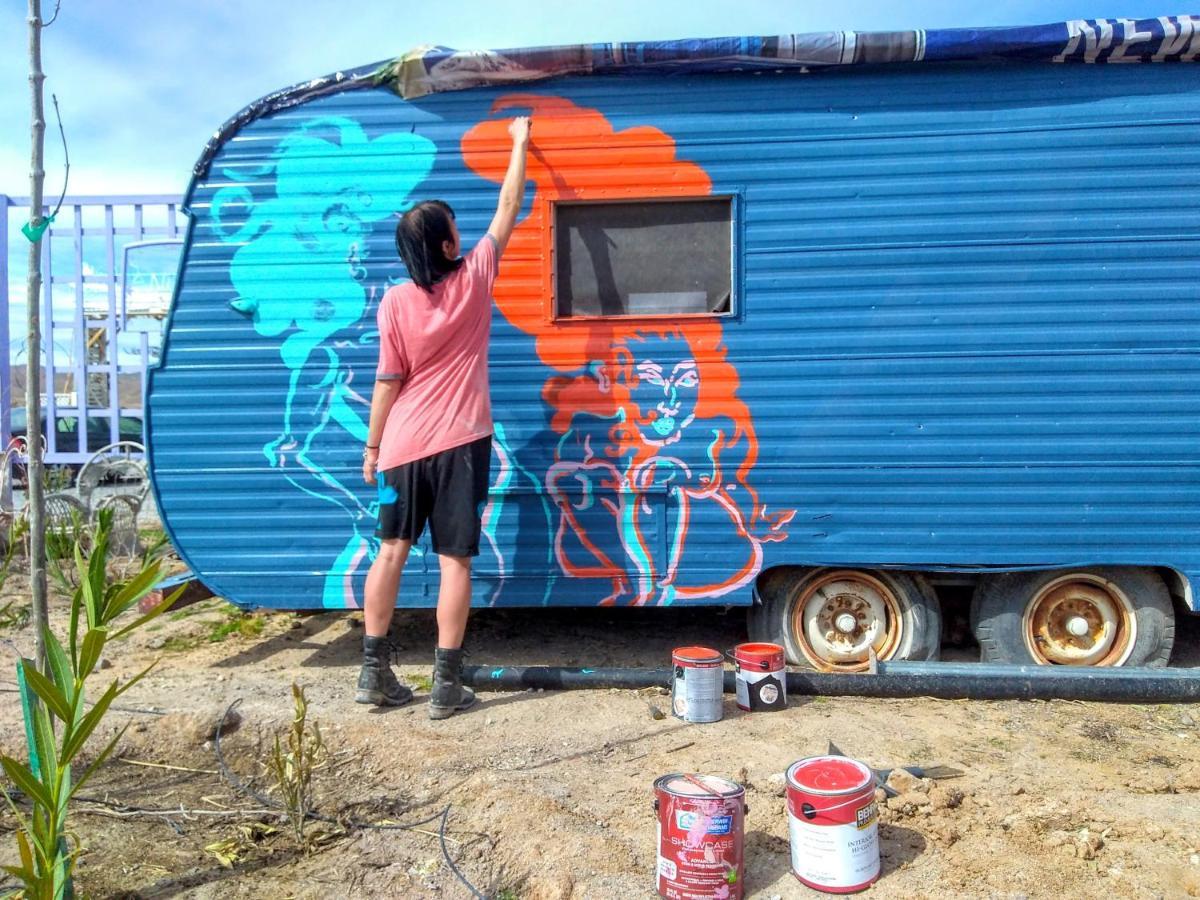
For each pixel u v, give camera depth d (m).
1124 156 4.47
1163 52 4.38
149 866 3.08
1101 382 4.51
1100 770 3.55
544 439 4.66
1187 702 4.29
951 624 5.18
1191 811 3.17
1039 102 4.49
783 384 4.59
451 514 4.08
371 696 4.19
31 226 2.74
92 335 10.66
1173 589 4.71
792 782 2.81
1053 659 4.70
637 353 4.63
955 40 4.38
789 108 4.56
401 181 4.65
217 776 3.78
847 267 4.56
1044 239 4.50
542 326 4.64
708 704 4.04
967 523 4.56
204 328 4.69
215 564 4.73
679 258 4.66
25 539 7.21
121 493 8.73
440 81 4.58
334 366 4.67
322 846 3.20
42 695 2.35
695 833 2.64
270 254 4.67
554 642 5.27
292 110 4.67
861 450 4.58
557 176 4.61
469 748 3.78
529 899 2.86
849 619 4.72
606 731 3.96
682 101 4.58
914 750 3.73
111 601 2.41
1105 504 4.52
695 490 4.62
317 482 4.69
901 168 4.54
